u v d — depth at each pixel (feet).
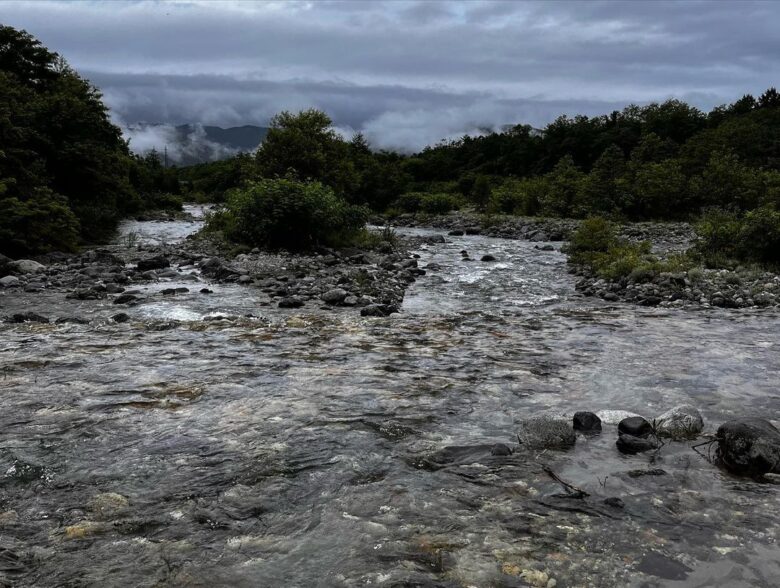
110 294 42.09
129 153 178.91
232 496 13.23
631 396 20.76
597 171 148.66
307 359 25.25
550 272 61.72
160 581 10.08
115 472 14.38
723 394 21.02
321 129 116.57
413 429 17.46
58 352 25.64
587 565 10.62
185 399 19.84
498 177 240.32
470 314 37.40
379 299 42.55
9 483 13.74
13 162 66.39
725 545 11.32
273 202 69.31
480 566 10.56
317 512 12.55
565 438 16.33
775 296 43.86
